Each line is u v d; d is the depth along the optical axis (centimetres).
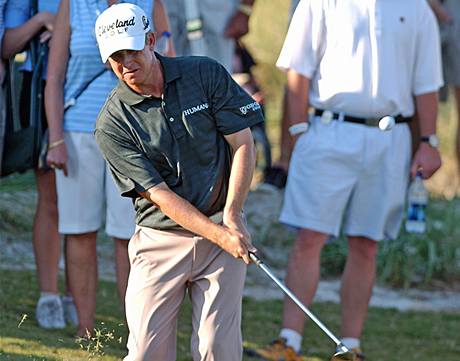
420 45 2394
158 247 1761
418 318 2945
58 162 2223
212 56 3425
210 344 1739
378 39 2333
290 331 2395
